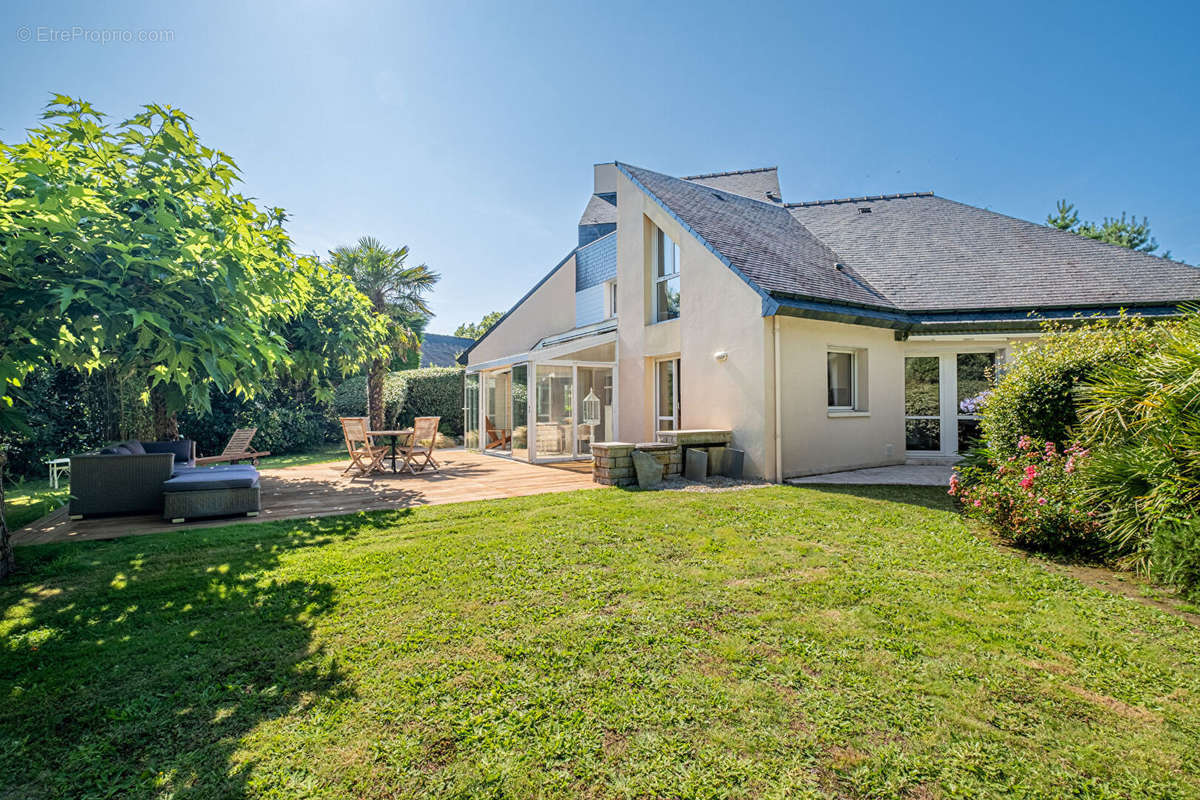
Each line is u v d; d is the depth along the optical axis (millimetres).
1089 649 3289
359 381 22016
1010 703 2734
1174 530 4359
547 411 14133
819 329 10867
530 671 3055
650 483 9453
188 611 3982
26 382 12062
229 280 5777
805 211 17750
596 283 20812
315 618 3826
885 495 8414
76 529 6609
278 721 2617
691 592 4246
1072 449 5891
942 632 3518
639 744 2420
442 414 23094
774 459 10000
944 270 13211
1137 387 5285
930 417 12344
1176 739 2451
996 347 11906
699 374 11594
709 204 14078
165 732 2543
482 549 5488
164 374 6070
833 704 2719
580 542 5734
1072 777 2213
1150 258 12539
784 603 4016
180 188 6172
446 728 2541
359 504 8156
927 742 2434
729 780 2201
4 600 4250
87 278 5031
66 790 2170
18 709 2734
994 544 5598
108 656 3287
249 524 6793
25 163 4578
